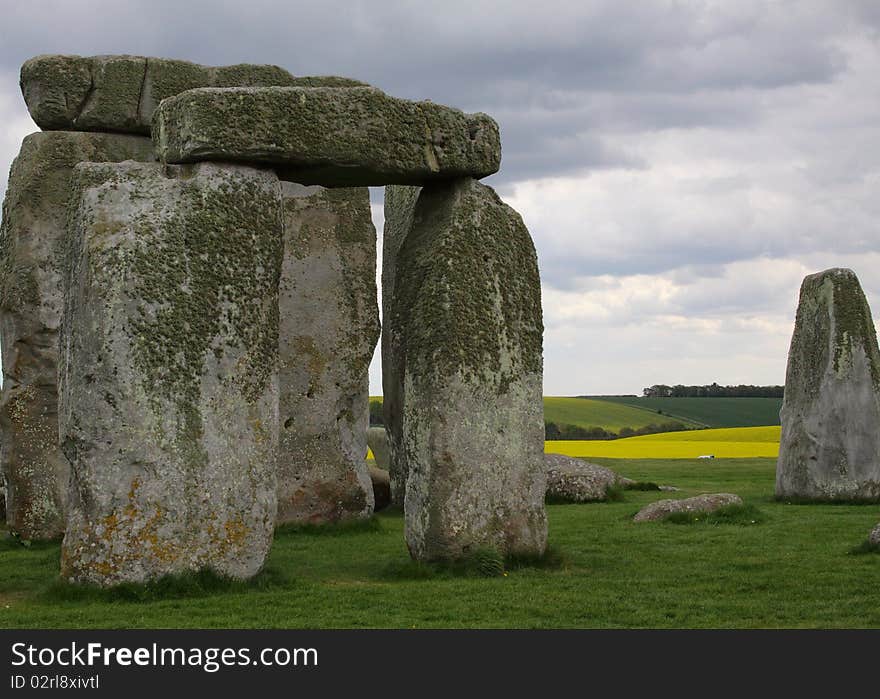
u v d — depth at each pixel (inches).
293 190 674.8
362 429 685.9
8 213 641.0
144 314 417.4
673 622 390.6
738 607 410.3
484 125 484.7
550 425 2313.0
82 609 397.1
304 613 398.0
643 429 2391.7
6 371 629.3
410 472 481.1
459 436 470.0
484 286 477.7
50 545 608.7
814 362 805.2
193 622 382.9
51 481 626.2
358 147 456.4
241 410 434.9
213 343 429.4
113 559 412.8
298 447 666.8
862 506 759.1
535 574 468.8
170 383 420.8
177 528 421.1
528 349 487.5
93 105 634.8
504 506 479.5
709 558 511.2
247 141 438.3
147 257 419.5
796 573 469.7
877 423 786.8
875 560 496.7
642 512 658.8
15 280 625.3
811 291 818.8
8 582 469.1
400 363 485.7
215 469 428.5
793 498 799.7
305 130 447.5
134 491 414.9
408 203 750.5
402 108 466.6
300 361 670.5
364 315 687.7
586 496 795.4
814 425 795.4
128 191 424.2
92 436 412.8
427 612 401.4
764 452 1608.0
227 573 430.9
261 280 441.4
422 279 476.1
